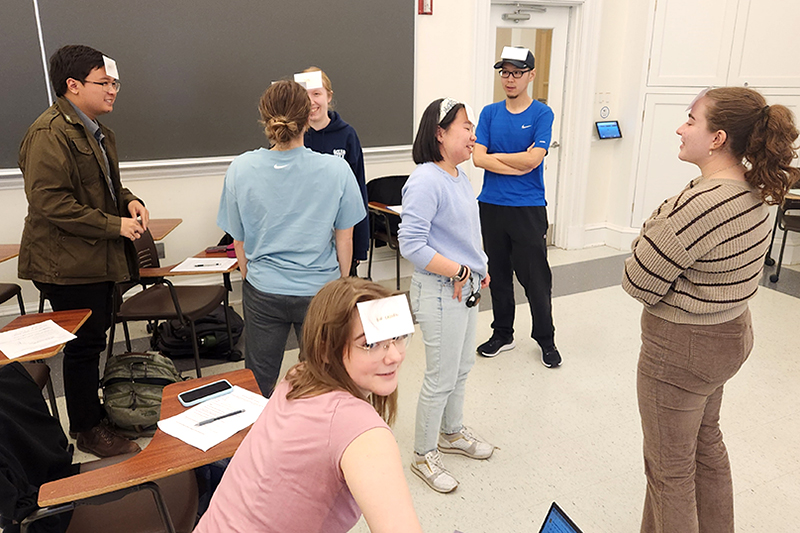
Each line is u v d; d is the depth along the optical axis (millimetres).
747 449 2377
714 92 1331
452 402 2273
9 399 1450
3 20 3070
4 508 1201
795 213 4660
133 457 1362
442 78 4438
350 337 903
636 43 4895
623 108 5121
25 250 2162
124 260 2293
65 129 2051
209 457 1361
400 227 1903
